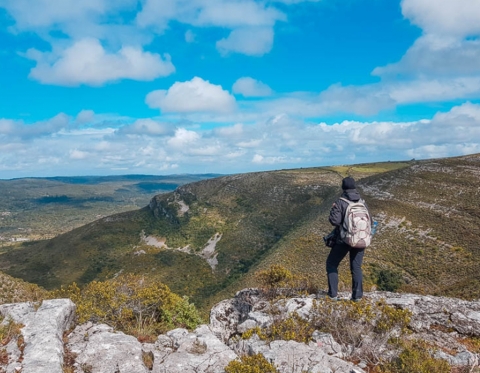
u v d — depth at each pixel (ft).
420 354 13.09
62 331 16.10
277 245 244.63
